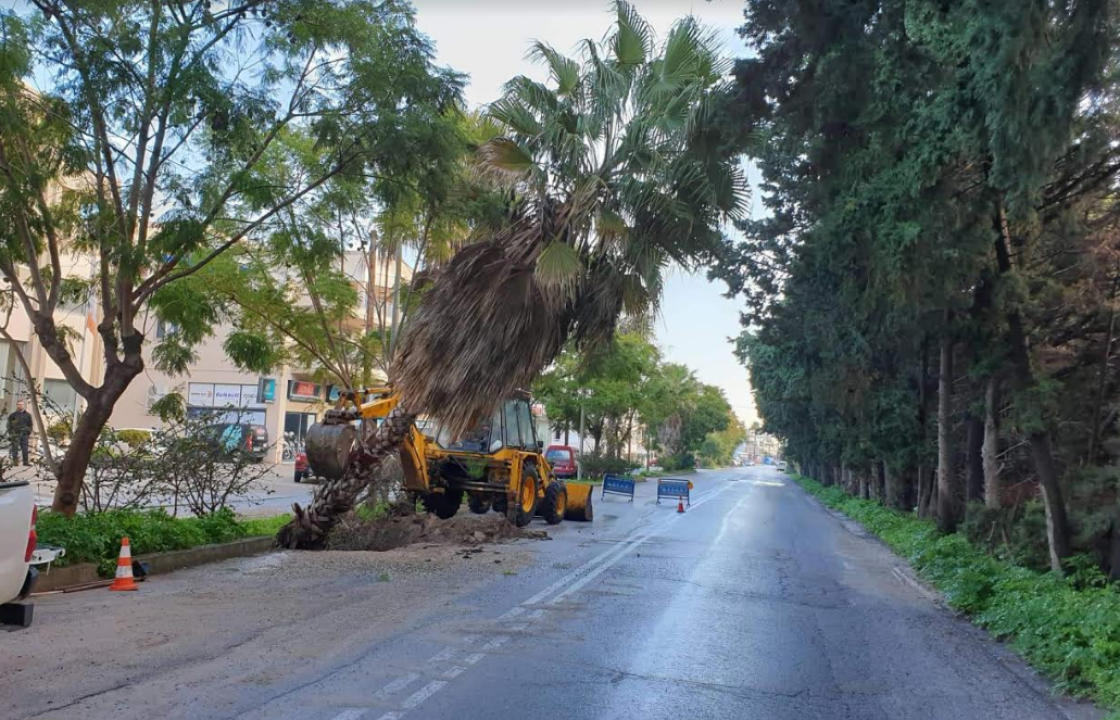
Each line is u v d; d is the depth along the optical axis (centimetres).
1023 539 1588
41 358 2819
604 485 3578
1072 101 849
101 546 1062
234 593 1009
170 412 1319
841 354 2470
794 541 2112
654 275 1377
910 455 2584
